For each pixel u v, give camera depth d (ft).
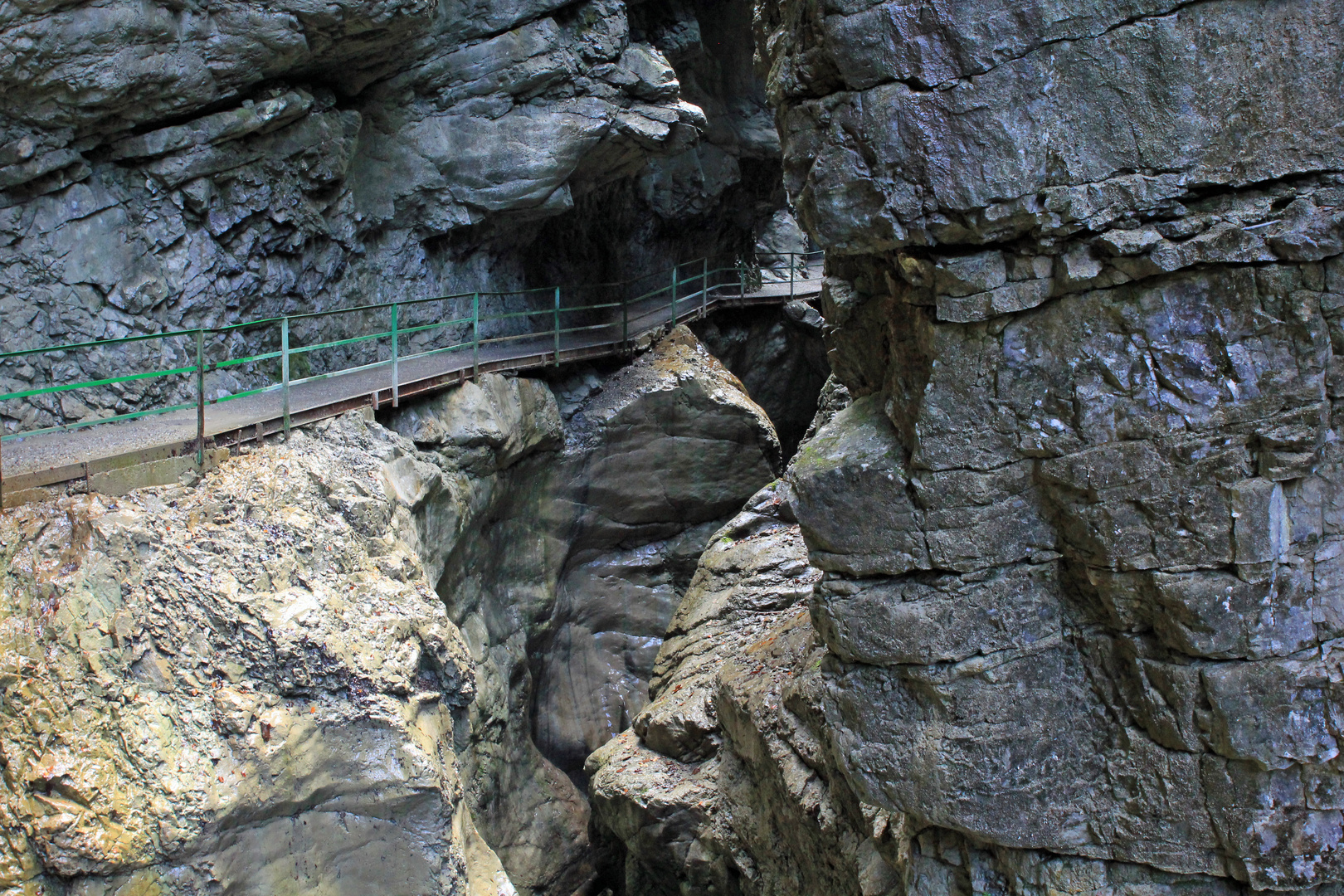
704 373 46.93
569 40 42.73
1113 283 16.06
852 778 19.40
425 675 26.61
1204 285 15.88
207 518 24.36
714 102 60.18
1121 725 17.71
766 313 61.93
